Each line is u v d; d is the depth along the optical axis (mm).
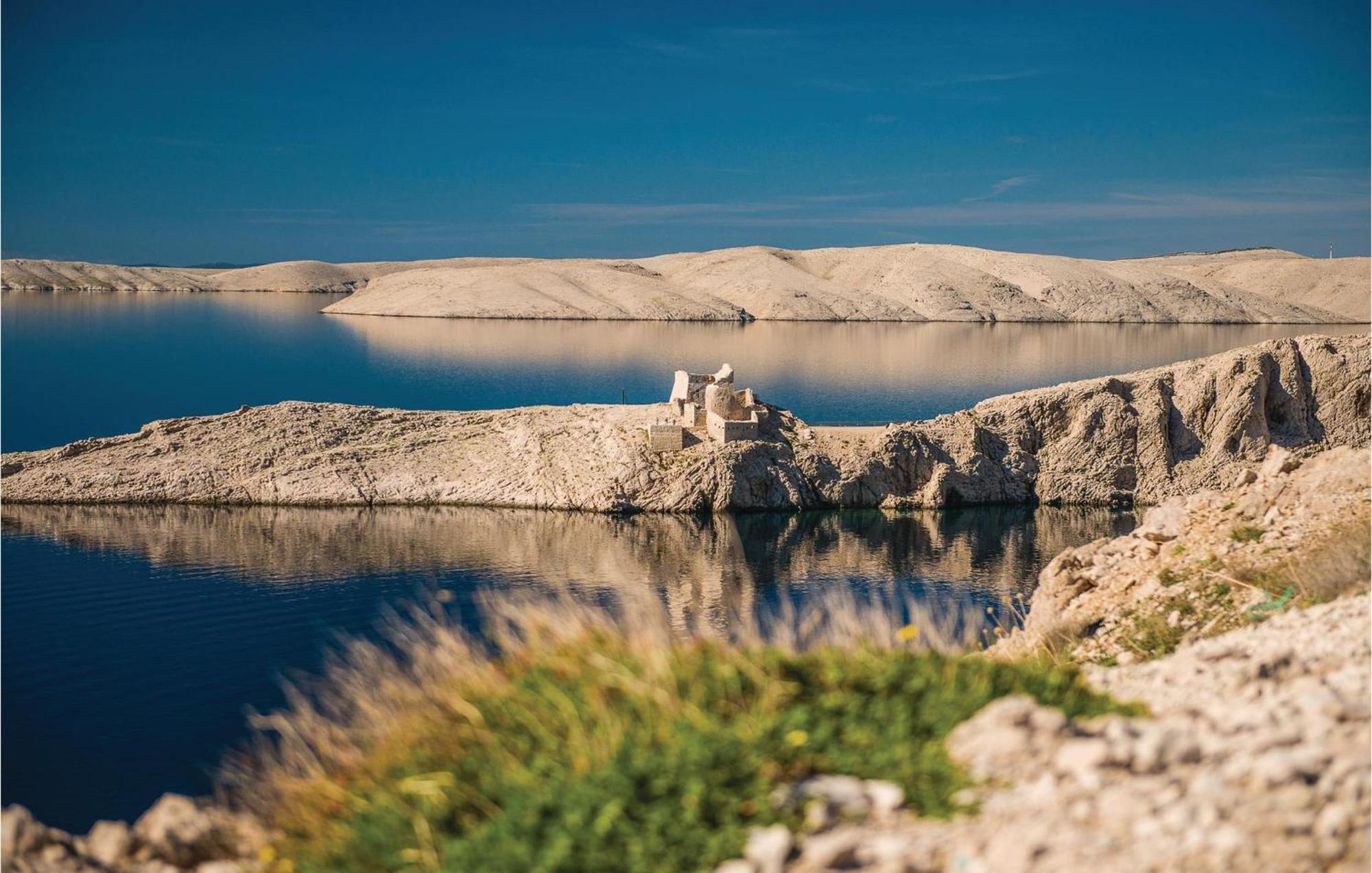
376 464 79375
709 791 8070
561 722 9297
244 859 9594
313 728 10922
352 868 8555
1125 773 7938
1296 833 7191
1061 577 19875
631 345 199125
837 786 8000
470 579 56719
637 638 10148
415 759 9508
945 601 50938
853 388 136000
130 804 31250
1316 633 11344
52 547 63969
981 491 79062
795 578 57531
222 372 155375
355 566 59656
